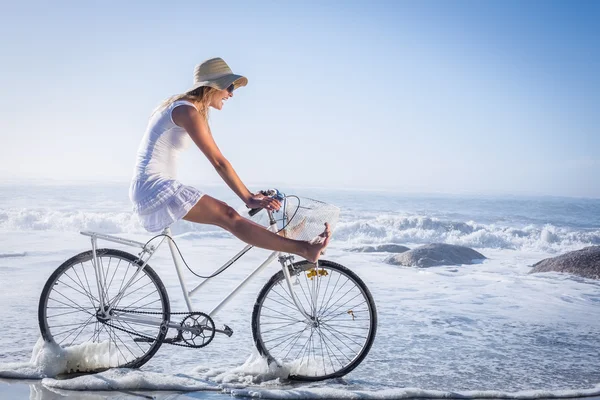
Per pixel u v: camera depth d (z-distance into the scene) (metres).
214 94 3.30
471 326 4.84
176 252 3.42
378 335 4.44
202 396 2.96
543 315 5.38
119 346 3.76
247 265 8.07
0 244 10.20
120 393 2.96
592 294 6.64
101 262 3.41
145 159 3.24
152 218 3.20
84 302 5.21
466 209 27.64
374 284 7.02
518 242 14.69
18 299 5.30
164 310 3.40
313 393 2.98
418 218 16.59
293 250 3.18
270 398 2.94
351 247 11.73
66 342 3.87
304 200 3.28
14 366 3.24
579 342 4.38
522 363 3.77
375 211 25.77
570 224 21.84
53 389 2.97
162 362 3.57
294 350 3.89
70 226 14.74
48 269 7.21
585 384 3.34
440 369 3.59
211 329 3.37
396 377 3.41
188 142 3.30
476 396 3.03
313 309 3.62
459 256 9.92
